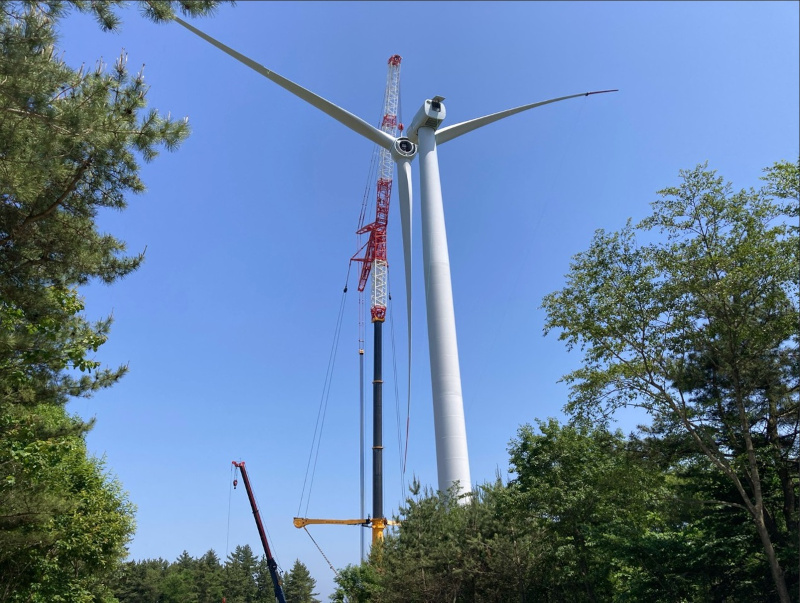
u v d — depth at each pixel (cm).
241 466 7319
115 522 3900
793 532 2445
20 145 1513
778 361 2402
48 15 1487
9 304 1923
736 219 2447
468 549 3778
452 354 5728
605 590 3288
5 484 2195
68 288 2188
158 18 1474
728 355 2430
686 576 2670
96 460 4441
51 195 1781
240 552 16012
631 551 2784
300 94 6228
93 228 2028
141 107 1628
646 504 2908
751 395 2527
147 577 12988
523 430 3628
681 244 2534
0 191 1535
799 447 2467
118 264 2112
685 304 2519
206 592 13438
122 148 1711
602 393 2723
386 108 11544
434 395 5656
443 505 4416
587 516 3152
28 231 1833
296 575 15050
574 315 2684
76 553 3553
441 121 6525
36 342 1944
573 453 3372
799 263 2264
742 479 2673
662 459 2655
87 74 1608
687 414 2597
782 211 2388
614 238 2681
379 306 10438
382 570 4641
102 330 2256
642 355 2600
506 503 3497
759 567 2583
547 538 3316
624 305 2602
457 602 3872
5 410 2088
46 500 2155
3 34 1480
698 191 2505
